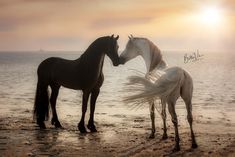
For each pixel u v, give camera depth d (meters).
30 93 24.64
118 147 8.77
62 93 24.58
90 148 8.67
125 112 15.52
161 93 7.80
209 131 11.02
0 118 13.30
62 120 13.18
